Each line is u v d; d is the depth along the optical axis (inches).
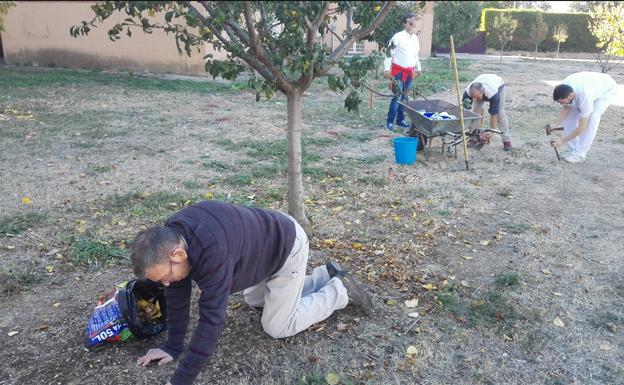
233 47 154.1
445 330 144.8
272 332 134.0
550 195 251.0
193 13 146.4
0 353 131.3
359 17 168.4
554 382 126.5
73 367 126.9
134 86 548.1
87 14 676.1
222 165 284.4
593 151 328.8
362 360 132.5
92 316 134.9
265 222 112.7
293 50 154.6
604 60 1115.3
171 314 119.9
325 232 204.2
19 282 163.9
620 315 153.8
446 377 127.5
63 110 418.9
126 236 197.5
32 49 707.4
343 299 141.1
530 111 454.9
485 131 313.9
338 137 353.4
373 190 252.5
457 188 257.6
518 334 143.0
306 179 265.9
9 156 291.9
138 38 662.5
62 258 179.9
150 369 126.0
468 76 700.0
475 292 164.1
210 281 98.4
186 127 373.7
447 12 893.2
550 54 1309.1
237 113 426.9
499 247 195.6
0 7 468.8
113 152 307.0
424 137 307.6
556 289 167.2
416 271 176.2
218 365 129.0
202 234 97.4
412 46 360.2
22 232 198.1
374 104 470.0
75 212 218.5
